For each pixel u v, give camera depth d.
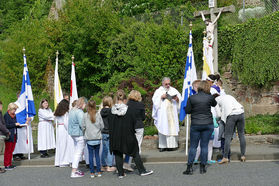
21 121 9.30
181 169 7.14
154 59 13.58
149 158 8.34
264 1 14.11
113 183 6.18
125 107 6.70
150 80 13.55
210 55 11.70
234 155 7.93
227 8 12.27
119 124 6.66
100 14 16.31
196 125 6.56
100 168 7.02
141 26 15.34
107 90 14.75
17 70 20.36
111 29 16.31
